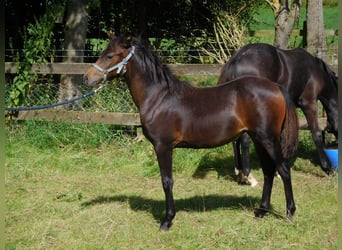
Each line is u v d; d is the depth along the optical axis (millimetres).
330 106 6371
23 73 7656
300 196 5289
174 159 6578
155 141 4328
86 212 4918
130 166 6520
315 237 4156
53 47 9266
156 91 4324
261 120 4188
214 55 8820
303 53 6180
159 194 5535
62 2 8367
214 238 4176
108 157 6883
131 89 4434
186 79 8078
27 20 9641
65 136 7391
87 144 7258
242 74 5551
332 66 7008
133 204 5160
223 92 4312
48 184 5934
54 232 4426
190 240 4164
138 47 4383
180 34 10094
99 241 4223
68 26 8359
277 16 7637
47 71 7613
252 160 6859
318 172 6340
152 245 4113
